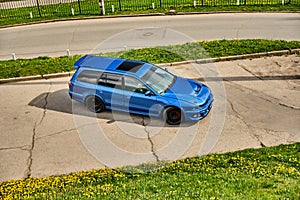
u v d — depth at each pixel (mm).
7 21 24672
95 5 27359
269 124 11367
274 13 22844
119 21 23312
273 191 7605
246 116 11828
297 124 11289
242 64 15820
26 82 15320
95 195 8203
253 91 13414
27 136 11516
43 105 13336
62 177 9391
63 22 24078
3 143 11234
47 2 29719
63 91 14352
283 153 9695
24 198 8367
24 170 9984
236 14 23156
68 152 10594
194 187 8094
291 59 16000
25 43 20531
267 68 15273
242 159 9539
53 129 11789
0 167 10164
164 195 7734
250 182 8117
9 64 16953
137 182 8773
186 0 26969
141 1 27625
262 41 17719
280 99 12766
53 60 17094
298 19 21375
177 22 22312
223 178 8516
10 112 12969
